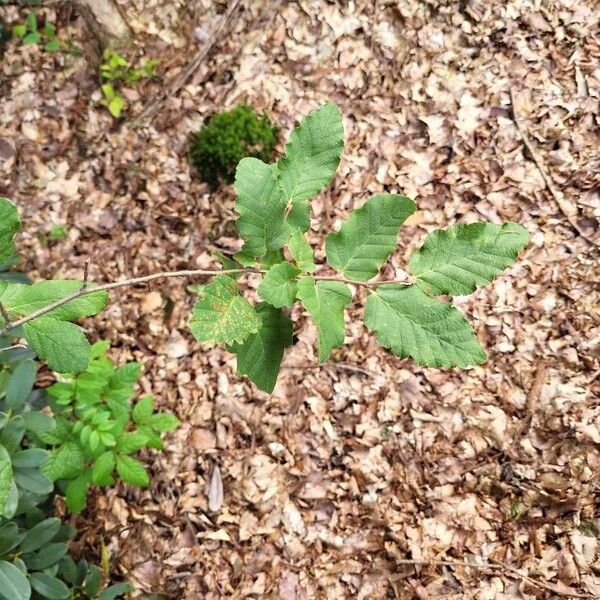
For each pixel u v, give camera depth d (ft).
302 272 3.33
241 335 3.17
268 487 10.93
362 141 12.83
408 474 10.48
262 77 13.70
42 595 8.39
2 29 14.38
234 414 11.54
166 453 11.51
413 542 10.02
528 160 11.76
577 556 9.12
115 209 13.48
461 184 11.97
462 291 3.13
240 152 12.76
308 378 11.44
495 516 9.84
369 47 13.38
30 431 8.69
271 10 14.01
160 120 13.87
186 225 13.16
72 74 14.28
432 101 12.70
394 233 3.33
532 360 10.50
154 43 14.17
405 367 11.16
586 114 11.68
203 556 10.73
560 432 9.92
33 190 13.73
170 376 12.11
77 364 3.14
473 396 10.64
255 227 3.48
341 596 9.98
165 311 12.62
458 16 12.94
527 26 12.51
